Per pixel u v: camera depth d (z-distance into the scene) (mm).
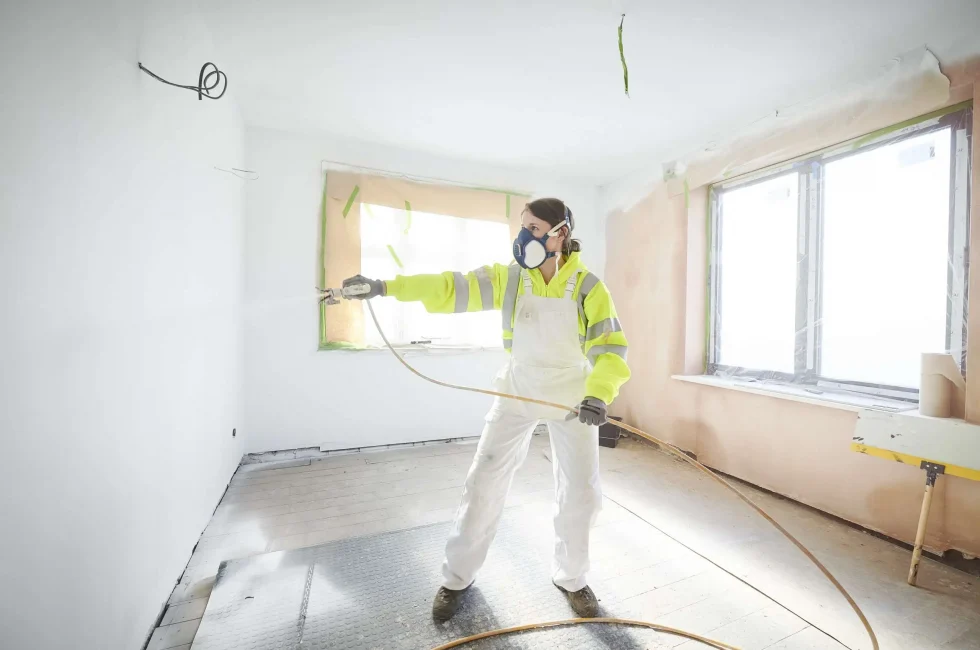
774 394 2480
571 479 1409
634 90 2455
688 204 3213
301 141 3090
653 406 3498
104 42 1054
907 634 1415
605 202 4113
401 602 1505
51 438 836
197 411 1845
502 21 1900
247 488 2518
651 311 3541
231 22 1912
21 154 756
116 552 1101
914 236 2104
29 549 767
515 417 1414
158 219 1392
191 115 1743
